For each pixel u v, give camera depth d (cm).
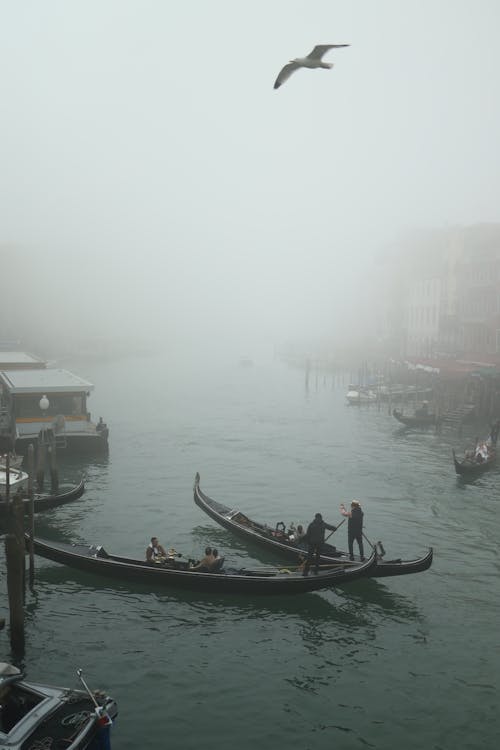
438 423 5572
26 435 4116
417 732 1567
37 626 1992
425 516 3156
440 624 2064
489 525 3027
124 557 2320
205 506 2875
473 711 1644
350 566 2186
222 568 2222
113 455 4416
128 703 1647
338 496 3506
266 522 3061
